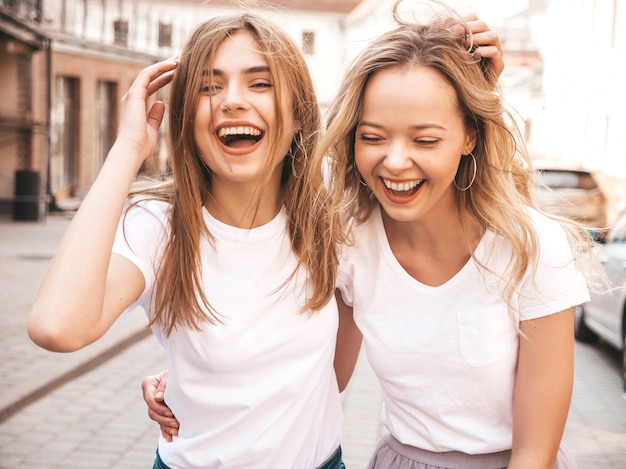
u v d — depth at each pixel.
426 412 1.73
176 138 1.69
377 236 1.76
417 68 1.54
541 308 1.60
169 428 1.81
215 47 1.62
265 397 1.70
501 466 1.73
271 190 1.74
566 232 1.69
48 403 5.44
